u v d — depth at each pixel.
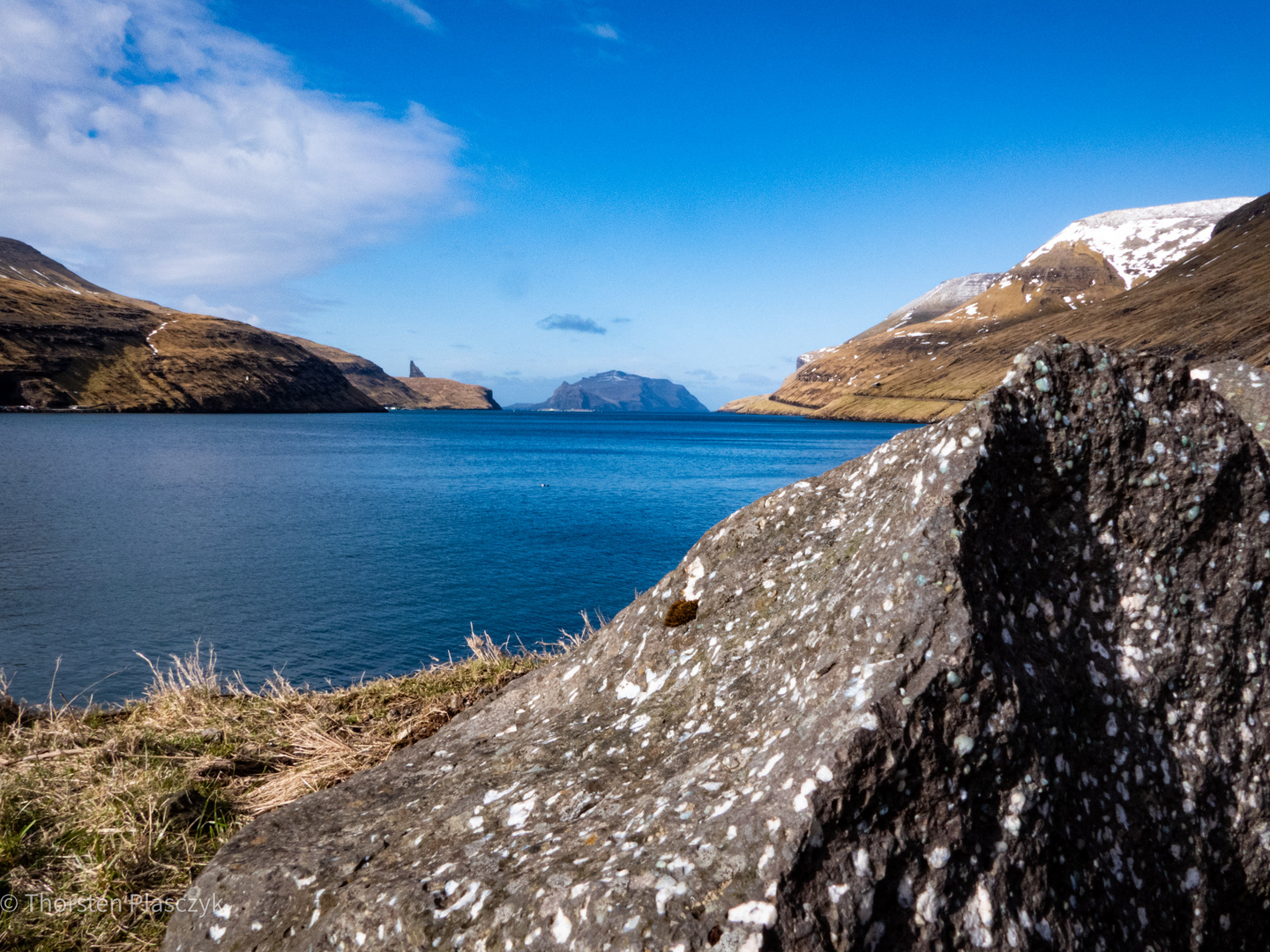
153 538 38.88
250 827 4.57
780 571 4.97
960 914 2.81
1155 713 3.68
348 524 44.41
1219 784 3.66
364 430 189.38
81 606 25.84
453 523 45.62
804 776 2.91
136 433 138.50
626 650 5.38
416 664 20.09
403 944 3.17
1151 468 3.92
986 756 3.02
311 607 25.78
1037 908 2.89
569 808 3.84
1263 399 4.88
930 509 3.61
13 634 22.67
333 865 3.94
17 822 5.20
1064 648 3.61
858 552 4.24
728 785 3.29
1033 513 3.86
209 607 25.73
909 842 2.87
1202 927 3.40
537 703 5.57
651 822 3.26
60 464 76.81
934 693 3.07
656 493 64.06
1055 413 3.92
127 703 9.13
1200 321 187.12
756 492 65.19
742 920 2.61
